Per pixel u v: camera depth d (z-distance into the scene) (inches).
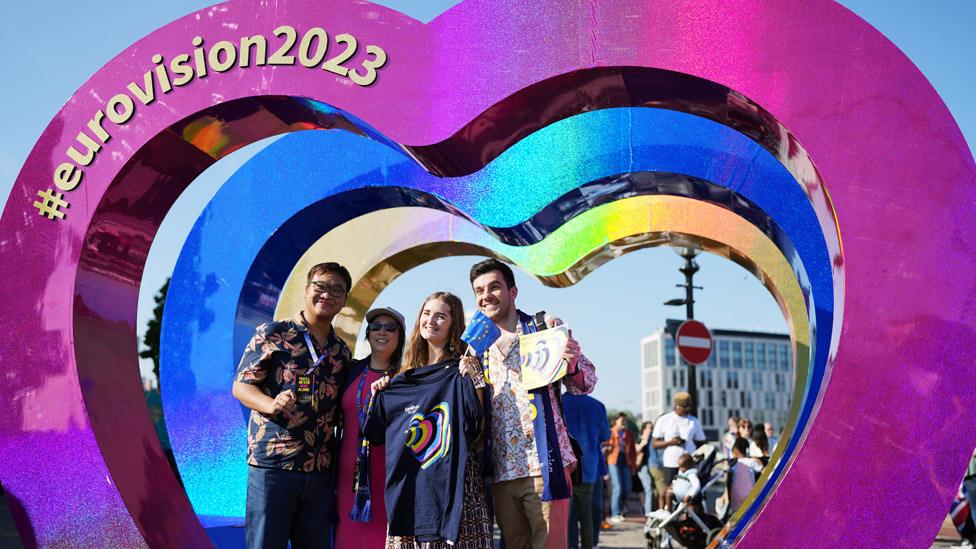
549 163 258.5
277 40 172.9
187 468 275.6
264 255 286.2
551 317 178.9
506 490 173.8
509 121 169.2
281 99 173.3
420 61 166.9
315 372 176.2
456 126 163.6
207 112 176.9
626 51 156.2
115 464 176.7
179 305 285.9
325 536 176.2
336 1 171.2
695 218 286.4
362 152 278.1
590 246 293.7
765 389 4200.3
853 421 143.3
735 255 295.1
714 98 160.1
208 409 277.3
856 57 148.6
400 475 171.0
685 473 338.3
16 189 183.2
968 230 142.4
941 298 142.3
